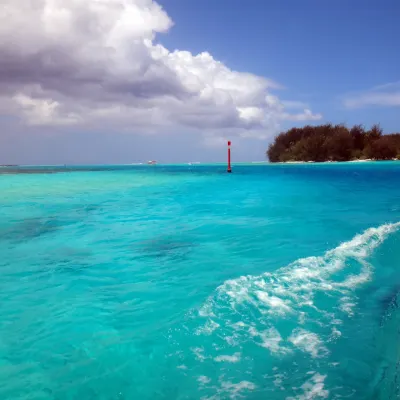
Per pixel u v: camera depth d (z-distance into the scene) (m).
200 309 3.80
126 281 4.84
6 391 2.50
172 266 5.53
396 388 2.51
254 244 6.92
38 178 31.73
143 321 3.58
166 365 2.81
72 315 3.75
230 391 2.48
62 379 2.64
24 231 8.34
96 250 6.58
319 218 9.84
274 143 94.31
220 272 5.19
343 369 2.73
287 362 2.83
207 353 2.96
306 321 3.52
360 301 4.02
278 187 20.09
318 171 37.53
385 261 5.59
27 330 3.41
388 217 9.88
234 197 15.46
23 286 4.66
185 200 14.57
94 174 41.47
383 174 30.64
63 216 10.56
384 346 3.07
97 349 3.05
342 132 75.81
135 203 13.61
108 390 2.51
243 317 3.60
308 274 4.94
